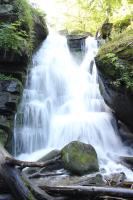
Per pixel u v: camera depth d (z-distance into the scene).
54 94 10.20
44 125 8.88
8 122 7.33
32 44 9.88
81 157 6.52
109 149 8.64
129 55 7.89
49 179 6.05
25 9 8.74
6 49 7.66
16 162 4.66
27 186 4.66
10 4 8.26
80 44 12.34
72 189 4.70
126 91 7.71
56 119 9.19
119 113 8.90
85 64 11.86
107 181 5.86
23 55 8.02
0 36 7.62
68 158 6.49
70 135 8.63
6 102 7.45
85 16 18.22
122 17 13.93
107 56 8.15
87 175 6.25
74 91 10.70
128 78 7.66
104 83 8.45
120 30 12.25
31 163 4.79
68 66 11.52
